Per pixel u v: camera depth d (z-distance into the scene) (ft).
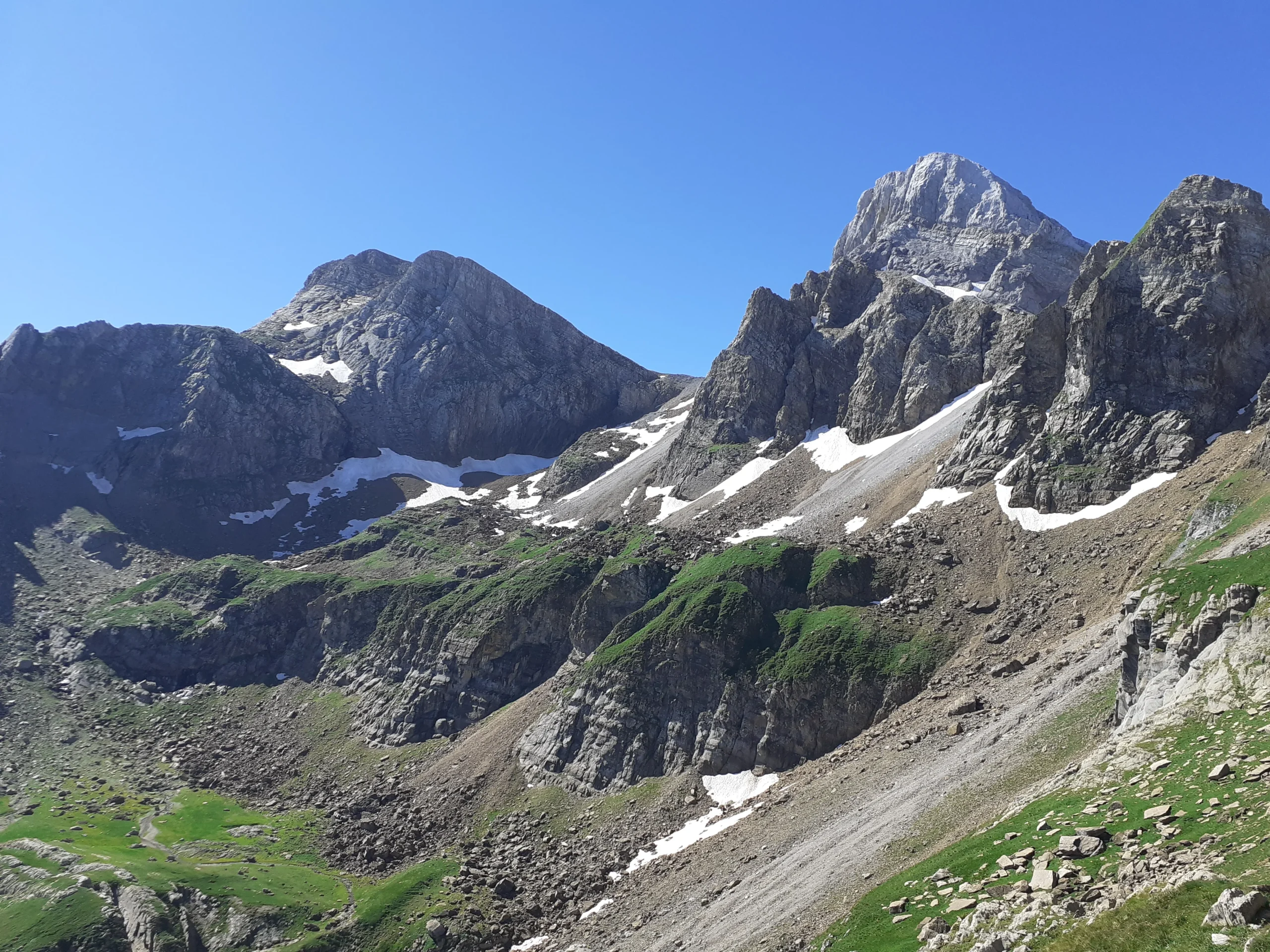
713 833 324.60
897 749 290.56
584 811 386.52
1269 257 438.40
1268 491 300.20
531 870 360.89
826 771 319.68
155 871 386.11
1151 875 120.57
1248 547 251.60
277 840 441.27
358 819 456.45
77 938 350.43
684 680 406.21
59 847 412.16
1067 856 144.25
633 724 406.41
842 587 422.82
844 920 178.19
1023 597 367.45
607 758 403.54
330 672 634.02
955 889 161.17
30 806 474.90
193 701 631.56
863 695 355.15
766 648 401.49
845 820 255.50
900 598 407.03
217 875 391.45
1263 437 330.75
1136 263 463.42
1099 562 359.25
